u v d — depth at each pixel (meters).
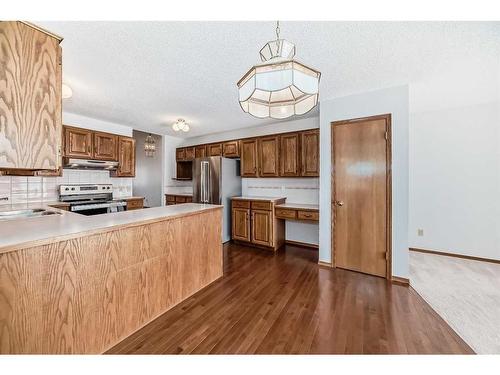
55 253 1.32
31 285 1.23
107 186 4.09
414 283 2.59
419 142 3.72
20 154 1.32
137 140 6.11
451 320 1.90
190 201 5.02
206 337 1.70
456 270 2.96
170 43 1.81
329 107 3.06
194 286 2.38
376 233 2.77
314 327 1.81
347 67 2.21
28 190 3.35
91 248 1.49
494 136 3.21
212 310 2.06
